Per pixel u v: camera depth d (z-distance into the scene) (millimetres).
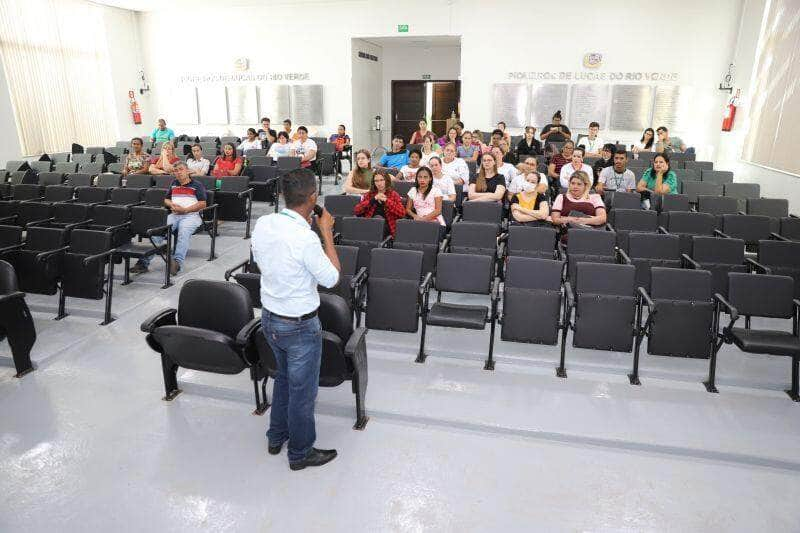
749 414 3289
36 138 11039
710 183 7227
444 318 3801
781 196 7707
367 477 2785
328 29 12430
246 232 7145
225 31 12992
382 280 3928
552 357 3873
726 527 2482
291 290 2504
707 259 4609
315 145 9695
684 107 10961
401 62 15203
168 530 2445
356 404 3164
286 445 3049
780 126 7980
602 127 11500
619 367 3746
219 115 13531
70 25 11602
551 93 11562
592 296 3654
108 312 4555
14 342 3670
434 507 2582
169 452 2971
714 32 10492
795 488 2742
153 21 13266
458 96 15266
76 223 5328
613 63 11133
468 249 4828
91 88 12273
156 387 3631
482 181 6164
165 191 6172
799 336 3594
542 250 4707
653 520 2518
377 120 14820
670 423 3186
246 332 2967
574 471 2848
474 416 3232
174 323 3311
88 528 2455
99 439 3078
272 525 2473
